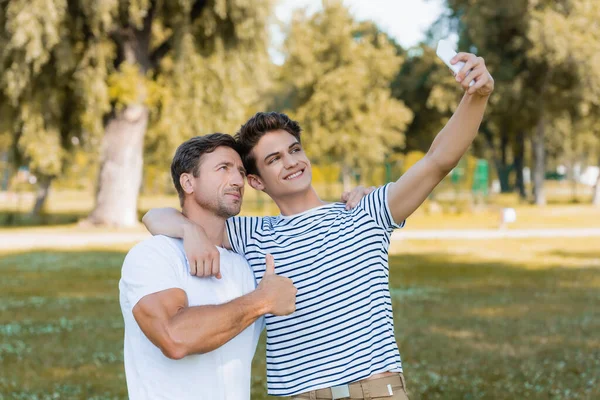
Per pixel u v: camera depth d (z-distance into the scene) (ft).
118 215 85.40
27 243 69.05
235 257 9.70
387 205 9.95
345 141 124.36
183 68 78.33
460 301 36.86
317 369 9.68
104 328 30.50
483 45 120.47
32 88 78.43
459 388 20.89
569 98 122.42
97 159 89.45
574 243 66.28
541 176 132.67
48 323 31.71
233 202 9.51
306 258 9.94
